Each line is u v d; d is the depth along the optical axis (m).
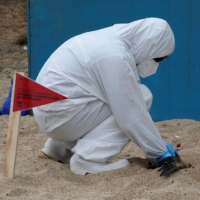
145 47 10.48
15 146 10.20
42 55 18.33
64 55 10.55
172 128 15.95
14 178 10.16
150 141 10.33
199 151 12.42
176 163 10.27
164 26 10.53
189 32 16.83
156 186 9.78
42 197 9.24
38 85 10.09
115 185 9.91
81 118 10.39
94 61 10.18
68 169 10.99
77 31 18.00
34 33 18.30
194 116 17.12
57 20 18.09
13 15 37.62
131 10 17.39
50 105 10.34
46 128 10.72
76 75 10.30
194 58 16.89
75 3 17.91
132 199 9.10
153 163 11.04
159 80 17.34
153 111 17.53
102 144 10.47
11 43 33.03
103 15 17.70
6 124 16.36
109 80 10.09
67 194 9.49
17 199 9.13
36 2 18.12
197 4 16.66
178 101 17.23
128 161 10.89
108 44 10.23
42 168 10.97
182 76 17.11
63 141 11.38
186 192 9.23
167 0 16.92
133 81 10.16
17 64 28.53
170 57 17.12
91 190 9.73
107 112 10.49
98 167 10.58
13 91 10.11
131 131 10.25
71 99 10.27
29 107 10.12
